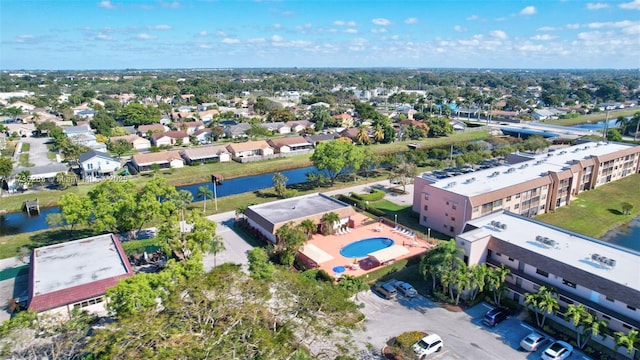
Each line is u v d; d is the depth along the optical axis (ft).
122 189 216.95
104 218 203.72
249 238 236.63
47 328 120.88
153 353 103.91
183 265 160.15
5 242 230.68
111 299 136.26
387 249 211.00
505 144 501.56
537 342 143.74
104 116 573.74
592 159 324.19
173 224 192.85
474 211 227.20
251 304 125.70
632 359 136.05
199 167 408.46
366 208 286.46
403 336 146.72
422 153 423.23
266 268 162.50
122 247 204.74
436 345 142.00
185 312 119.24
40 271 172.35
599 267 156.15
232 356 110.83
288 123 607.78
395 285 183.93
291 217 237.04
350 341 136.67
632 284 143.13
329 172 385.29
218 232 245.04
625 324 139.64
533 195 264.72
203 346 109.29
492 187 248.52
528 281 168.14
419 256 214.69
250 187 359.66
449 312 167.22
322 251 210.38
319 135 528.22
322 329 128.98
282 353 119.24
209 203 299.38
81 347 123.44
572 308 142.10
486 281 167.22
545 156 333.62
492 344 147.43
